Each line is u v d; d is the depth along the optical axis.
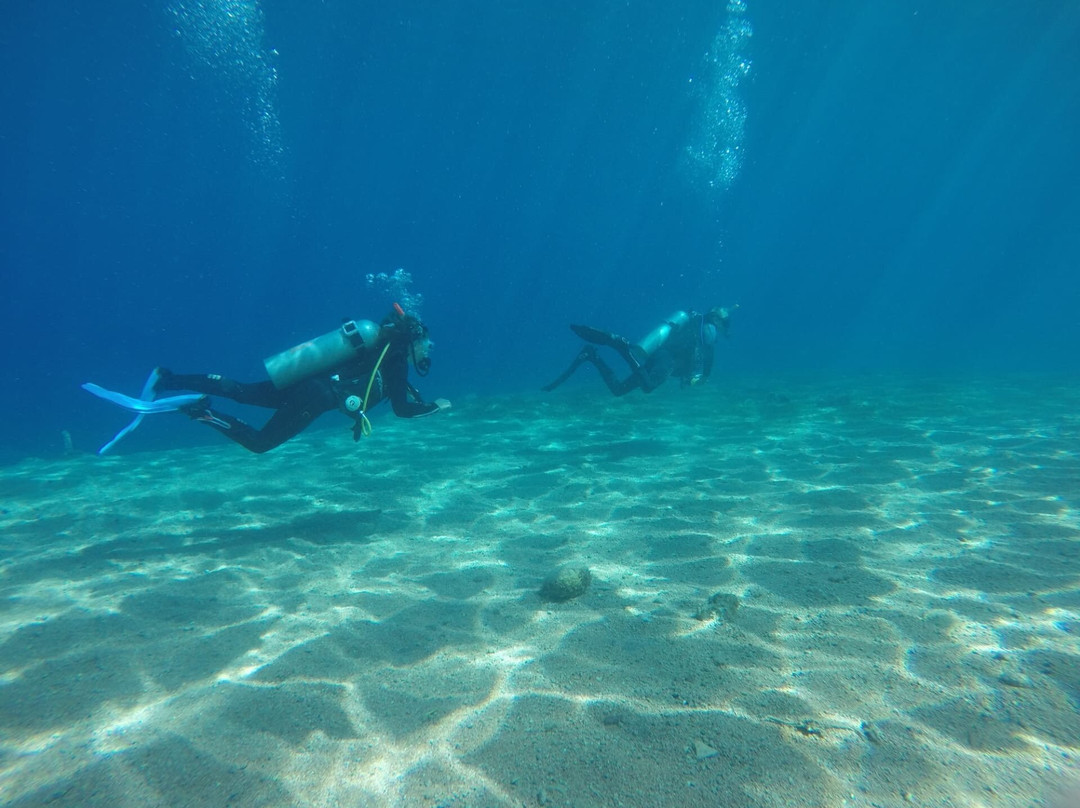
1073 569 3.16
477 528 4.86
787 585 3.26
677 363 7.73
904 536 3.92
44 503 6.41
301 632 3.02
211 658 2.77
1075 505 4.30
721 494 5.31
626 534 4.43
